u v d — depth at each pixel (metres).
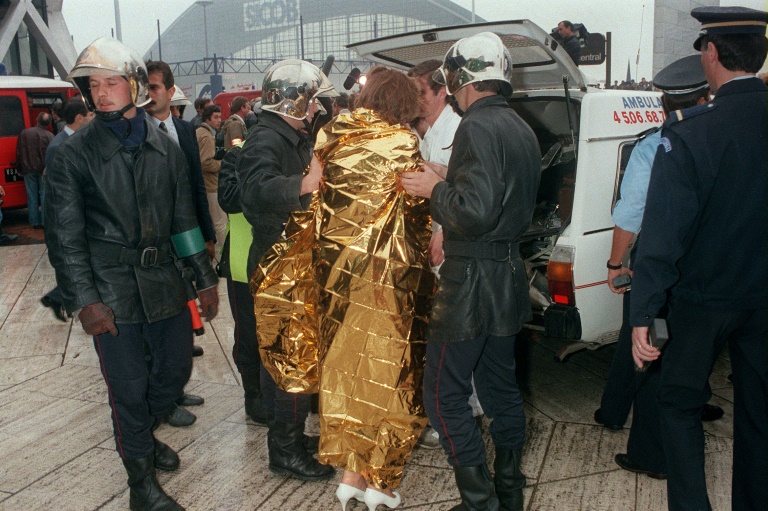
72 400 3.95
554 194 4.45
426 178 2.41
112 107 2.57
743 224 2.16
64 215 2.50
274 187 2.61
